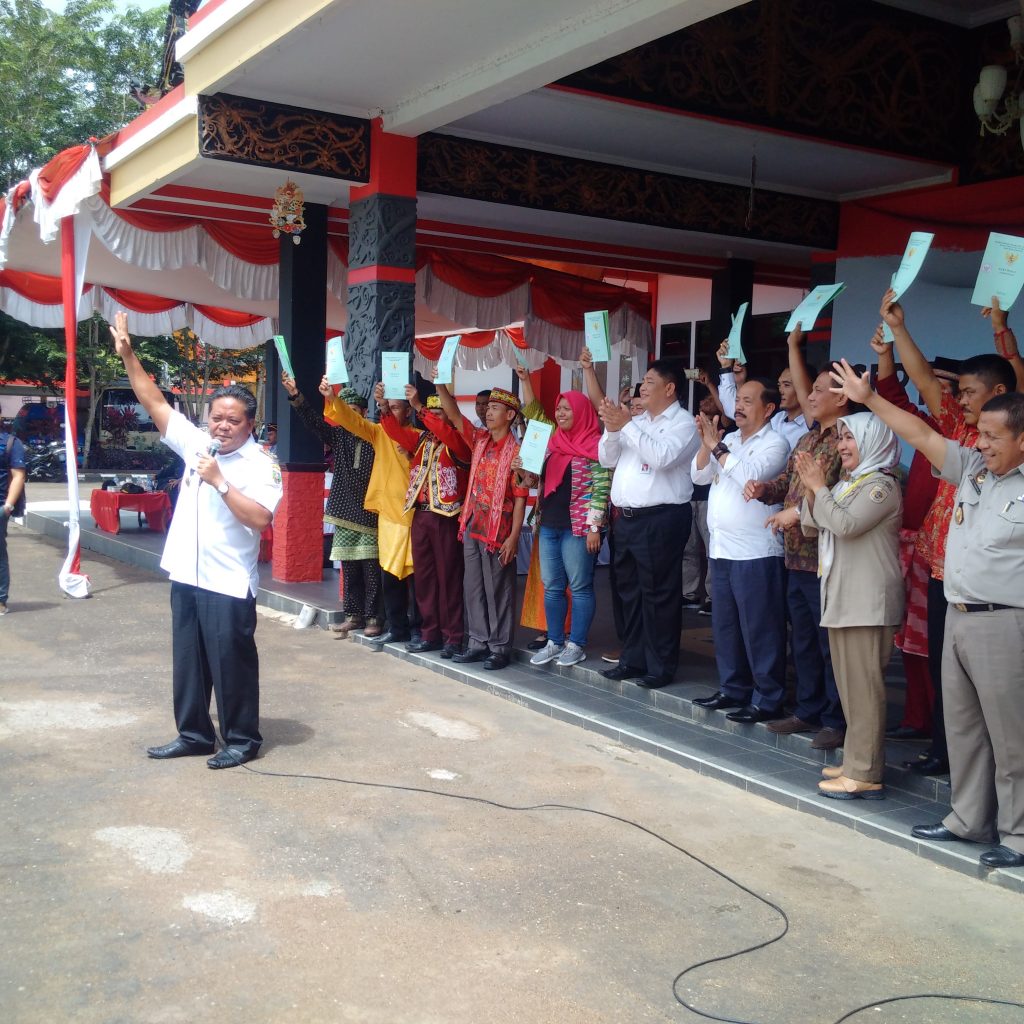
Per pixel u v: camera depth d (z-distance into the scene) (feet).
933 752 15.66
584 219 33.06
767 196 31.63
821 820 14.97
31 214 34.94
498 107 24.72
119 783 15.49
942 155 28.17
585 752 17.80
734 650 18.63
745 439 18.24
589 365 20.42
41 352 84.43
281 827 14.05
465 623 24.95
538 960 10.81
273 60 22.20
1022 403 12.37
